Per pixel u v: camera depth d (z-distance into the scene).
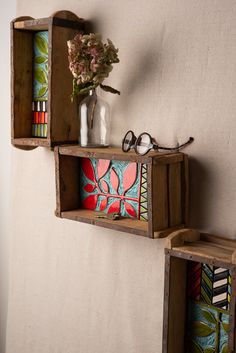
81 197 1.90
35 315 2.19
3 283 2.41
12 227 2.26
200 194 1.61
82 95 1.90
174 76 1.64
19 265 2.25
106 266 1.90
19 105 1.96
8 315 2.32
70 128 1.87
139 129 1.74
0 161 2.35
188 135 1.62
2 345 2.46
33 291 2.19
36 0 2.05
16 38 1.92
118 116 1.80
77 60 1.67
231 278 1.36
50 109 1.80
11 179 2.24
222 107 1.54
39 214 2.13
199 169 1.61
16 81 1.94
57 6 1.97
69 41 1.68
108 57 1.67
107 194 1.81
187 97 1.62
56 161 1.81
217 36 1.54
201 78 1.58
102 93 1.85
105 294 1.91
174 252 1.47
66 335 2.06
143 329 1.79
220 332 1.53
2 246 2.39
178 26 1.62
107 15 1.81
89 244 1.95
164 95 1.67
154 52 1.68
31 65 1.99
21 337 2.26
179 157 1.59
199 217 1.62
